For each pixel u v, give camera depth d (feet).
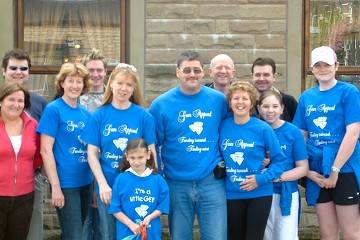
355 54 22.85
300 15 22.31
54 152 15.93
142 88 22.21
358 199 16.63
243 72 22.20
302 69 22.61
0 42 22.02
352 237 16.71
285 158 16.06
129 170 15.30
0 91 15.57
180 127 15.71
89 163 15.51
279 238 16.61
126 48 22.53
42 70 22.50
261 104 16.63
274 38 22.25
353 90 16.43
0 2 21.98
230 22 22.12
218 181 15.93
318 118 16.74
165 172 16.06
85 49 22.67
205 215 15.84
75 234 16.14
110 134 15.40
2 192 15.44
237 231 16.14
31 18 22.48
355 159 16.65
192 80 15.56
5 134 15.52
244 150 15.72
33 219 16.84
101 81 18.52
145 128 15.64
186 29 22.09
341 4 22.86
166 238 22.26
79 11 22.65
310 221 22.76
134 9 22.09
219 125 16.11
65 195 15.93
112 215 15.51
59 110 15.92
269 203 15.93
